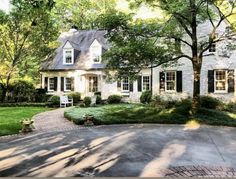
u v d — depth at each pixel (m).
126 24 18.69
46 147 11.05
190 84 26.91
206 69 26.59
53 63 35.84
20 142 11.92
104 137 13.11
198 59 19.56
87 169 8.34
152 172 8.06
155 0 18.89
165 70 27.48
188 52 26.97
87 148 10.95
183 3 18.39
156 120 18.02
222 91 26.08
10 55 29.45
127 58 18.31
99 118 17.78
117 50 18.41
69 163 8.93
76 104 31.16
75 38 37.97
